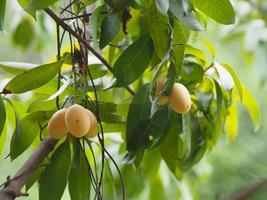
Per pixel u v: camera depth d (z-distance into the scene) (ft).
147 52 5.02
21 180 4.67
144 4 4.90
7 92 4.77
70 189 4.88
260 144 16.26
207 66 5.62
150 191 7.40
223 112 5.86
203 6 4.87
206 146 5.84
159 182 7.38
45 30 9.66
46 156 4.85
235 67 15.58
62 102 5.19
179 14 4.73
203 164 8.13
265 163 16.14
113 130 5.52
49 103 5.24
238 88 5.52
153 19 4.91
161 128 5.11
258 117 6.29
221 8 4.85
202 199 15.52
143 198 7.87
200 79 5.33
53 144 4.84
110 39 4.86
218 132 5.92
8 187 4.62
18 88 4.77
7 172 12.60
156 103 4.86
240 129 16.48
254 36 9.70
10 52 13.84
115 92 5.57
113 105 5.12
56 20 4.88
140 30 5.27
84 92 4.76
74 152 4.75
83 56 4.94
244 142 16.31
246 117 16.49
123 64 5.00
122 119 5.45
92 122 4.66
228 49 15.51
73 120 4.57
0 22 4.63
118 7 4.85
